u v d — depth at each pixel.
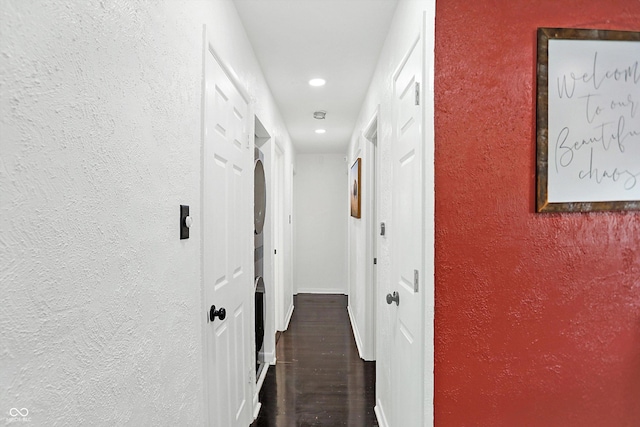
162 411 0.98
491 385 1.23
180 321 1.11
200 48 1.29
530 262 1.22
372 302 3.17
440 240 1.22
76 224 0.64
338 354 3.31
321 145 5.34
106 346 0.73
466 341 1.22
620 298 1.23
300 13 1.88
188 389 1.17
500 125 1.21
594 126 1.20
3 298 0.49
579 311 1.23
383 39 2.15
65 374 0.61
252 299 2.21
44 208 0.57
